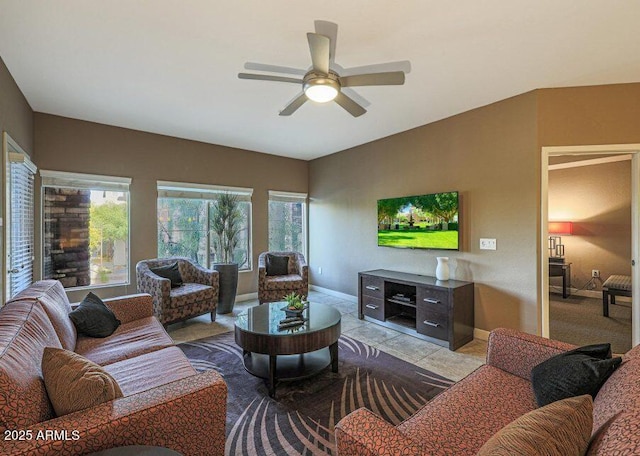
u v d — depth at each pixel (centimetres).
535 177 299
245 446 176
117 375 172
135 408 115
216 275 410
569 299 523
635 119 281
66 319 212
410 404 217
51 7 185
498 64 252
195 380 135
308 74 216
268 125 401
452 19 197
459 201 358
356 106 249
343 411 209
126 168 414
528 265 304
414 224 402
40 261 354
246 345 237
